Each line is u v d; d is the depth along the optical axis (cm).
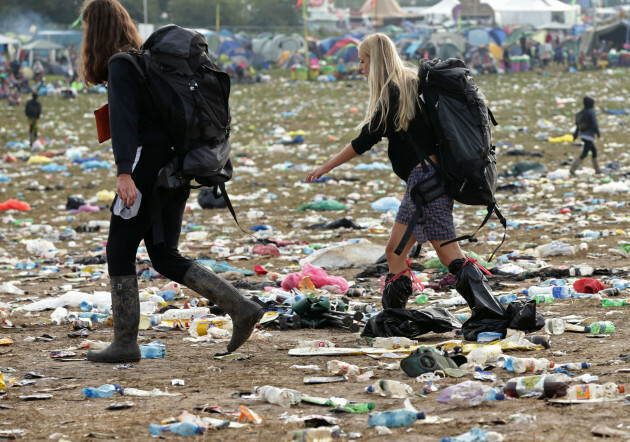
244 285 2945
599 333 1906
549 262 3250
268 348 1933
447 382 1502
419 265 3234
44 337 2155
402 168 1906
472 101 1823
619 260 3228
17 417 1352
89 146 9931
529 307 1883
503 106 12431
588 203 5231
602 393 1320
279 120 11606
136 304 1778
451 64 1870
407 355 1767
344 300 2581
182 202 1775
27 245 4284
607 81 15925
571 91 14300
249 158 8575
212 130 1689
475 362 1636
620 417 1188
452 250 1916
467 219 4756
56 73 19462
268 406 1380
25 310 2650
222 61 19225
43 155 9194
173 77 1652
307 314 2262
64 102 14450
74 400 1466
